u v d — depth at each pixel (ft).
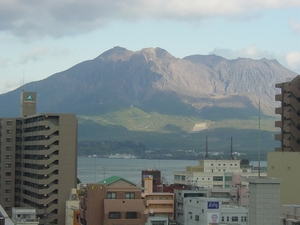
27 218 524.93
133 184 525.34
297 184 400.06
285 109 517.96
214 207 561.02
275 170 414.41
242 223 556.92
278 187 335.67
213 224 483.92
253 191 337.11
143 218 484.74
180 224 609.42
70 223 604.90
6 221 482.28
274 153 416.46
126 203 486.79
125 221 481.05
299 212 309.42
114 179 526.16
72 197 633.61
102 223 483.10
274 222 333.21
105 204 483.10
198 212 572.92
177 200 640.17
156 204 640.17
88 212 484.33
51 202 651.25
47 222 640.99
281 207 330.95
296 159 402.11
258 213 332.80
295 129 506.07
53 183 654.53
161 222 558.15
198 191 645.10
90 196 485.97
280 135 518.37
